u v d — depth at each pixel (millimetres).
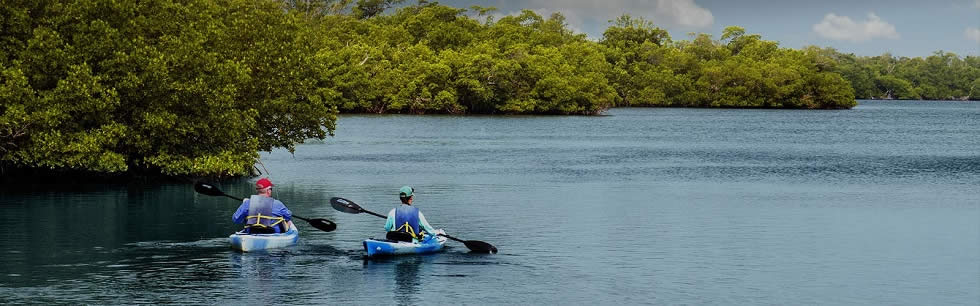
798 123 111812
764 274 19719
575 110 134500
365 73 125562
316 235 23906
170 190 34031
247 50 38812
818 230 25688
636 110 160375
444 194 34031
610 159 52625
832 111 165250
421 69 130500
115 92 31562
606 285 18500
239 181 38281
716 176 42344
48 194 32406
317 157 51938
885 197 33844
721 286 18547
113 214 27562
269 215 21922
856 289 18422
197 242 22688
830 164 50250
